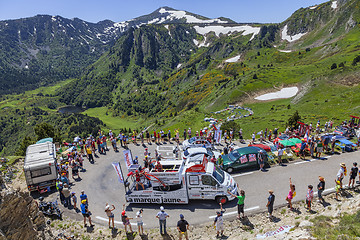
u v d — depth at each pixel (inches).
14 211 456.8
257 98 3646.7
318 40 7632.9
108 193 893.2
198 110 3774.6
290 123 1967.3
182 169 800.3
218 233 605.0
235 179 906.1
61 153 1294.3
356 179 816.3
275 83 3973.9
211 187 749.9
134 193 785.6
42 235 556.1
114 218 741.3
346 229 440.5
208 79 6752.0
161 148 1357.0
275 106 3174.2
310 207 657.6
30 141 1881.2
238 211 662.5
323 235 442.0
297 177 877.8
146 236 642.8
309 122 1979.6
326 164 957.2
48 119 7628.0
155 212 753.0
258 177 904.3
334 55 5009.8
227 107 3651.6
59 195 879.7
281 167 965.8
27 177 868.0
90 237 658.2
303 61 5915.4
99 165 1152.2
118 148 1391.5
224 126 2118.6
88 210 746.2
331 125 1556.3
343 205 574.2
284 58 6747.1
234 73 6387.8
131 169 827.4
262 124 2313.0
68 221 737.6
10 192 456.8
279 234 518.6
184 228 571.8
